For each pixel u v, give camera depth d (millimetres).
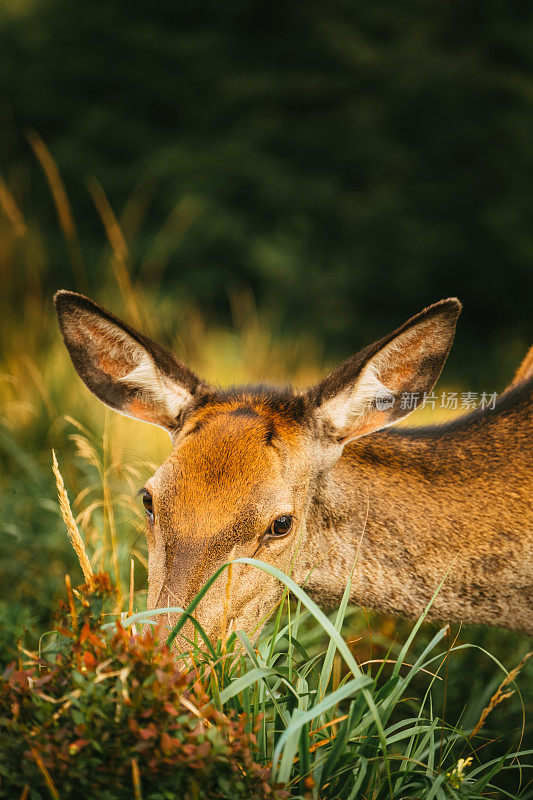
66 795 3936
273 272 31531
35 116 34750
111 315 6145
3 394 11023
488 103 35625
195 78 35281
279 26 36688
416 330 6145
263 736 4664
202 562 5191
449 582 6688
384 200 34500
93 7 36375
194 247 31859
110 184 32406
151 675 4148
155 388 6375
